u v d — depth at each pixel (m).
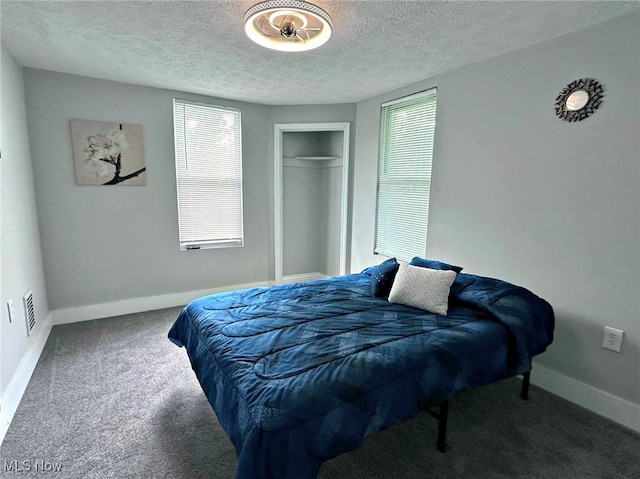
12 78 2.65
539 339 2.12
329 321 2.08
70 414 2.08
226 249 4.22
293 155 4.63
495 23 2.10
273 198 4.44
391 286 2.58
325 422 1.36
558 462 1.77
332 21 2.09
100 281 3.53
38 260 3.04
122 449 1.81
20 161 2.72
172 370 2.59
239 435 1.37
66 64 2.90
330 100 4.02
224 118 3.99
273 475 1.26
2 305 2.08
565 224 2.30
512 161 2.57
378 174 3.90
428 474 1.68
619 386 2.10
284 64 2.85
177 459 1.75
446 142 3.07
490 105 2.69
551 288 2.40
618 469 1.74
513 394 2.39
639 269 1.98
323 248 4.95
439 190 3.16
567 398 2.33
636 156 1.96
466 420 2.09
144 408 2.15
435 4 1.89
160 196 3.73
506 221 2.64
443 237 3.16
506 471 1.71
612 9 1.92
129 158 3.51
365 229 4.14
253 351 1.71
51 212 3.22
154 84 3.44
